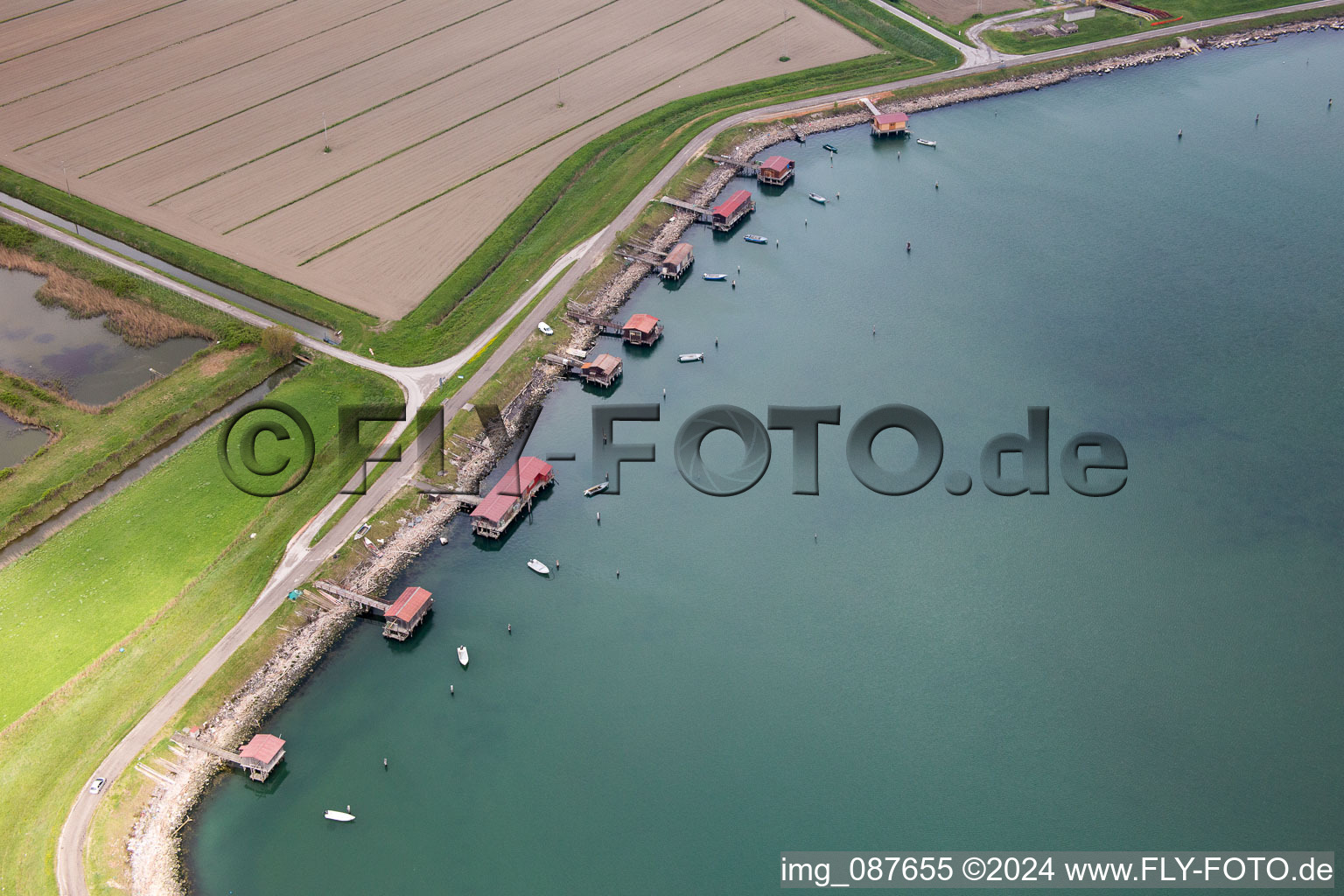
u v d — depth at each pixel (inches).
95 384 6653.5
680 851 4407.0
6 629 5152.6
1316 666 4943.4
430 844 4448.8
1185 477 5871.1
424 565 5561.0
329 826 4510.3
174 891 4254.4
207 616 5201.8
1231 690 4872.0
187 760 4648.1
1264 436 6092.5
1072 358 6712.6
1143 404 6338.6
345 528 5639.8
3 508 5753.0
